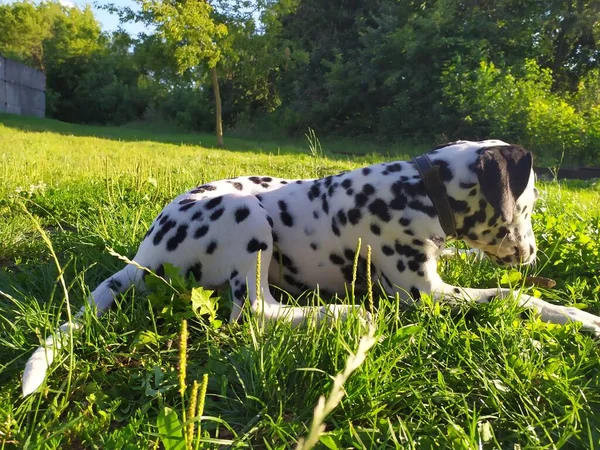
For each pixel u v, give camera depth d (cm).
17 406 52
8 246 97
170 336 63
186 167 213
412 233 71
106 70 1123
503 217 67
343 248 74
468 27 535
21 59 1133
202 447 43
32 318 63
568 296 78
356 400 51
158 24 496
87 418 49
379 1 689
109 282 74
